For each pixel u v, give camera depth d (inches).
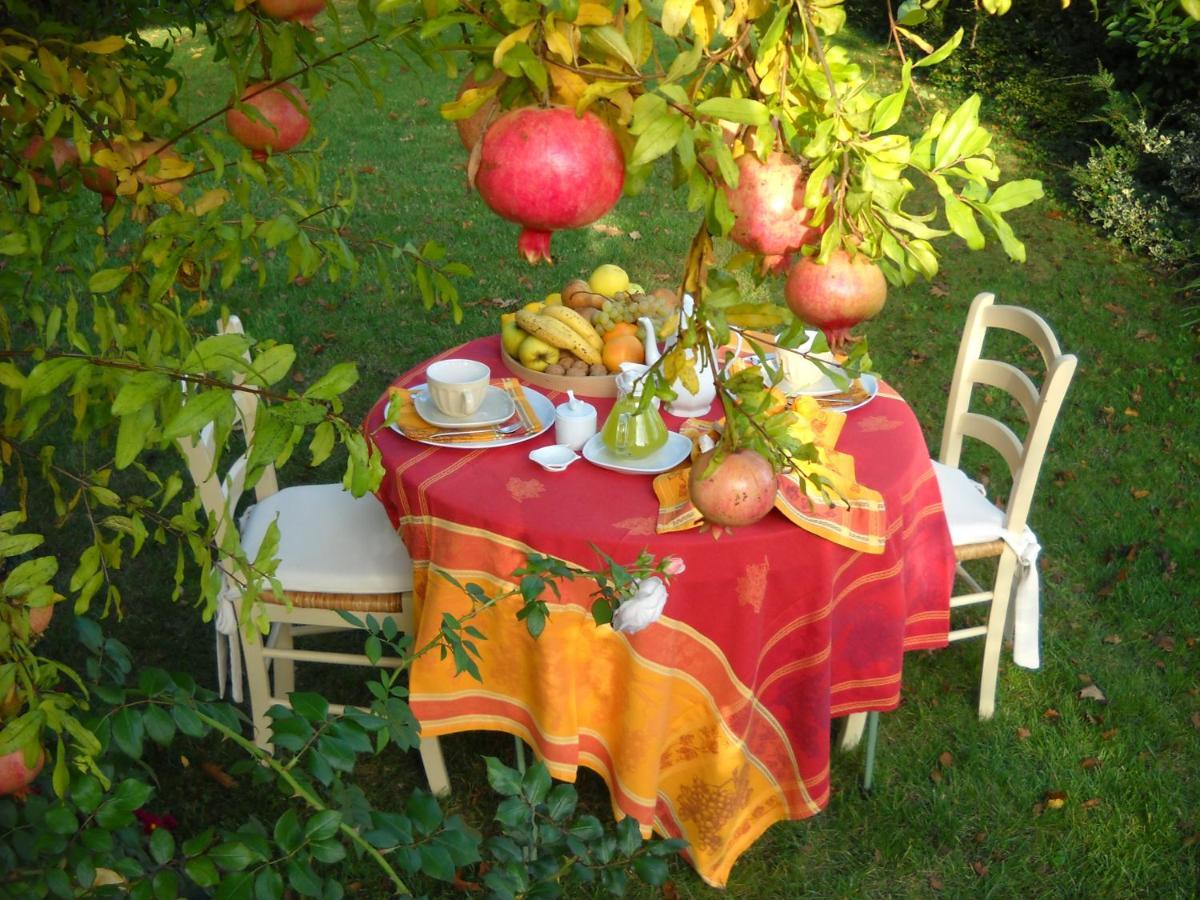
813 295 40.9
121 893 53.4
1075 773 117.4
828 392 106.7
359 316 207.0
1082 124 283.6
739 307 39.0
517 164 34.5
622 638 92.3
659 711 92.7
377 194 259.1
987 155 37.2
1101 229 250.4
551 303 116.0
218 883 51.3
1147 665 133.3
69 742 64.3
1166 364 200.5
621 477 96.4
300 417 42.4
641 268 227.5
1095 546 154.7
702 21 34.7
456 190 263.4
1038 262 237.3
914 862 107.6
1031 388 114.2
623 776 96.2
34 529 151.7
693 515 88.7
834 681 102.7
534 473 97.0
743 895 103.7
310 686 127.6
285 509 115.0
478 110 37.7
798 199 37.7
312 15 51.6
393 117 311.7
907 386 192.2
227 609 105.7
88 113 57.6
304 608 106.2
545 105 35.0
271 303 209.3
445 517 93.9
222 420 42.2
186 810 108.5
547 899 55.2
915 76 320.8
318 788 111.8
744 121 32.7
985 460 173.6
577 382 108.4
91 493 51.2
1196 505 163.6
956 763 118.6
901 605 99.5
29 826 55.8
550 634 92.4
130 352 43.6
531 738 99.1
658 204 257.0
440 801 111.3
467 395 100.0
